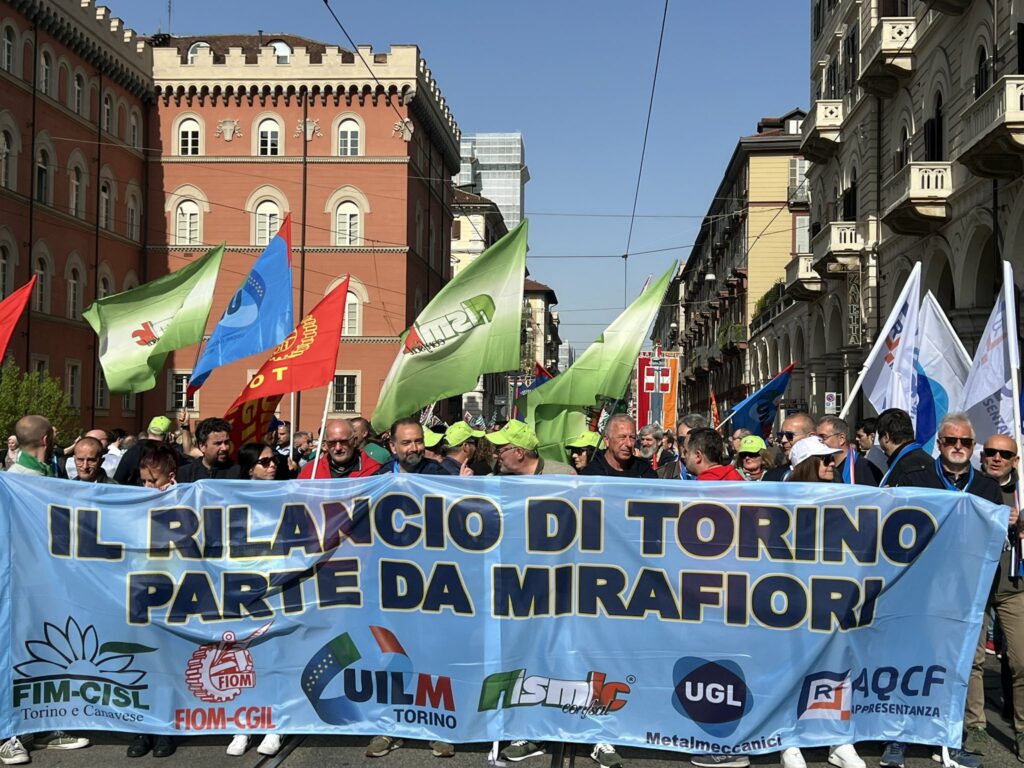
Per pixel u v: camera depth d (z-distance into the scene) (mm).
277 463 7500
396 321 43875
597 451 8766
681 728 5953
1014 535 6090
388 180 44031
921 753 6117
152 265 44188
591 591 6062
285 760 5977
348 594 6207
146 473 6617
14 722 6109
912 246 23516
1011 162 16938
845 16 29906
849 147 29719
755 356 48000
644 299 9398
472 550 6117
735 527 5992
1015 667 6047
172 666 6203
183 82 44062
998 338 7469
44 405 28453
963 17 19922
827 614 5934
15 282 33750
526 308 82812
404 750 6176
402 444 7375
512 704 6055
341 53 43969
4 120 32938
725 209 59188
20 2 33562
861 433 9195
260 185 44125
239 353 8336
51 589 6227
